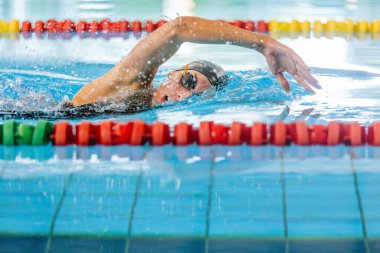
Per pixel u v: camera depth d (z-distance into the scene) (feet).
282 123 24.52
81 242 17.81
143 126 24.80
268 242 17.70
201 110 27.91
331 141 24.26
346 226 18.45
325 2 51.08
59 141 24.50
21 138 24.70
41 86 30.89
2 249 17.51
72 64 35.19
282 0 51.67
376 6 49.26
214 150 23.99
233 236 17.99
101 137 24.47
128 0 51.67
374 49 38.06
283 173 21.93
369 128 24.64
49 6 49.65
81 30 42.57
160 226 18.56
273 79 31.76
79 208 19.65
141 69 26.94
